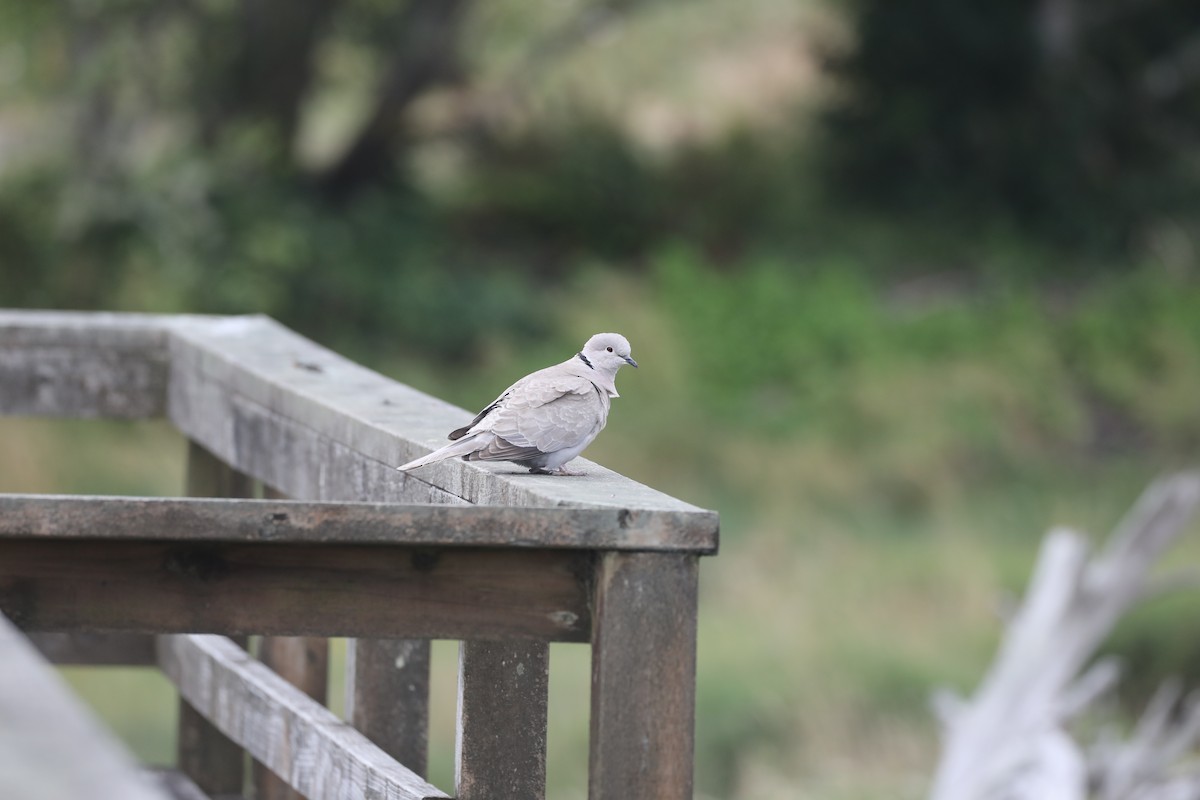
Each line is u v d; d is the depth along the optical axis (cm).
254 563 292
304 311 2064
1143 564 812
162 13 2025
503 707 353
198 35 2078
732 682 1307
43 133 2002
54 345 565
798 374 2067
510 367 2058
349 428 414
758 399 2036
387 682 434
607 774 298
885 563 1616
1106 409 2164
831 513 1794
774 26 2877
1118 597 808
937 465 1894
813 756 1209
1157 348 2242
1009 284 2364
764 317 2130
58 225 1889
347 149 2269
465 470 365
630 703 298
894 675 1323
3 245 1873
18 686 134
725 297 2166
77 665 543
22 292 1870
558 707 1244
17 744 124
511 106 2425
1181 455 2075
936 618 1477
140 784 127
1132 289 2377
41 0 1944
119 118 2036
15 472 1543
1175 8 2638
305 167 2291
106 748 125
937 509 1828
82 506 276
